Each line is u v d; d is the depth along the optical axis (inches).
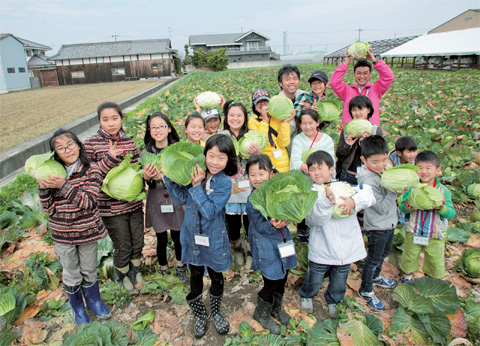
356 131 154.3
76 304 130.7
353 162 165.6
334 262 123.6
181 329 128.6
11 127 533.3
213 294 125.1
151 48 2390.5
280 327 127.1
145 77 2378.2
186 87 930.1
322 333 117.0
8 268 167.8
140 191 137.0
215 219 120.5
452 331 119.1
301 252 165.0
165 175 119.3
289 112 158.4
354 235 126.0
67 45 2449.6
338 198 119.6
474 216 200.7
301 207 104.7
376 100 191.0
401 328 118.1
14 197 252.5
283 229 121.5
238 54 3048.7
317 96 195.5
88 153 140.0
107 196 137.9
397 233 171.2
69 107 789.2
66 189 116.0
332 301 132.3
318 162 119.9
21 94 1405.0
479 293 143.1
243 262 167.3
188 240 122.4
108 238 175.5
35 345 121.0
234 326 128.3
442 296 127.0
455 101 526.3
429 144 312.7
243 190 155.9
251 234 124.2
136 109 643.5
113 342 109.8
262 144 155.0
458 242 178.5
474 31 1482.5
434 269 142.7
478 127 352.5
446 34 1672.0
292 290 148.3
